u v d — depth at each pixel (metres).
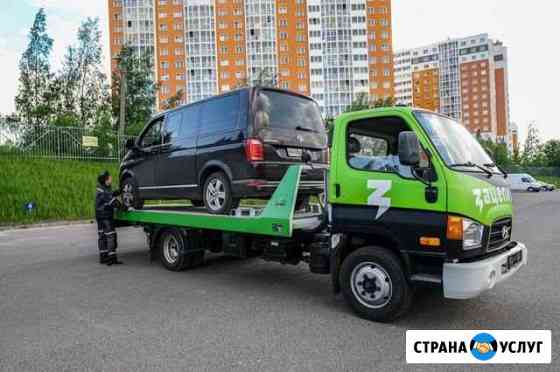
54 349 3.89
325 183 5.13
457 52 126.44
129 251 9.59
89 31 49.84
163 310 5.03
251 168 5.89
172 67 93.62
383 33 95.88
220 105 6.55
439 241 4.01
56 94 47.94
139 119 47.53
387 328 4.31
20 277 6.99
